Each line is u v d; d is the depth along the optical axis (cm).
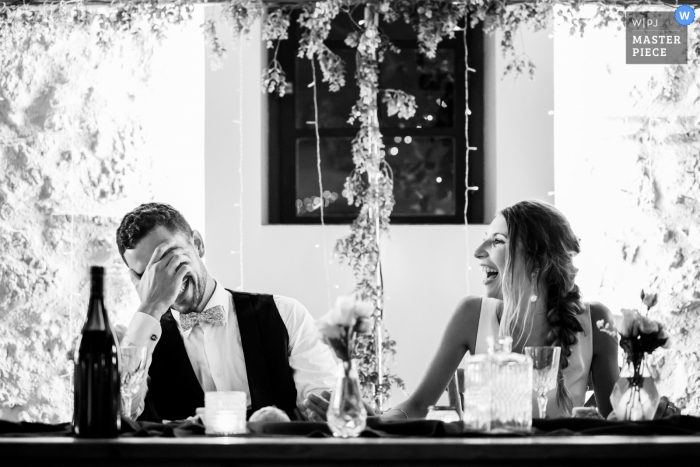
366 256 383
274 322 277
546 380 208
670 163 424
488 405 178
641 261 423
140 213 264
